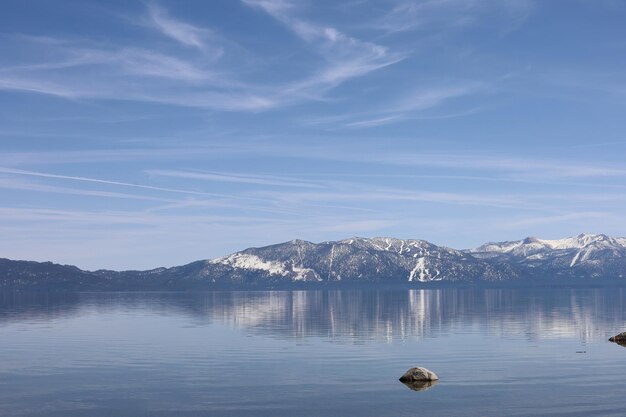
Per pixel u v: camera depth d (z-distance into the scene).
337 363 62.78
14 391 49.53
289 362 63.62
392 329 105.06
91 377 55.16
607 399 45.22
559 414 41.31
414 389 49.56
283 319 136.25
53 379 54.31
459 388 49.69
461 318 134.88
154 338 89.44
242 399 46.53
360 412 42.75
